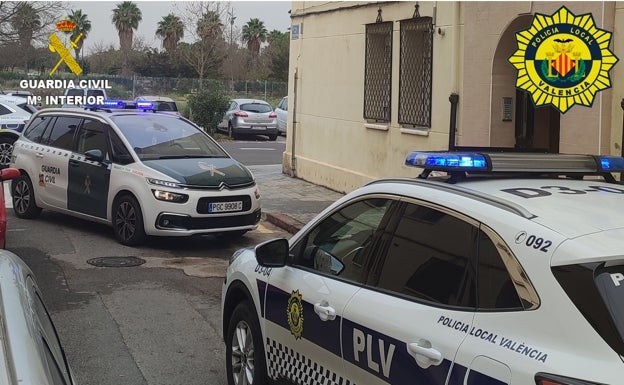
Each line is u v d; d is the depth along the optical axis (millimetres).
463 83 9688
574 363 2326
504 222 2801
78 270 8117
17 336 2096
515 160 3369
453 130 4559
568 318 2418
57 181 10352
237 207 9305
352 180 13141
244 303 4602
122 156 9461
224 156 10117
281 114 30328
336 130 13859
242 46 58844
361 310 3312
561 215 2762
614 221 2713
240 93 39500
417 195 3344
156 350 5699
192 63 36469
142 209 9047
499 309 2674
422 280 3119
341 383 3457
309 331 3727
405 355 2963
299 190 14039
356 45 12945
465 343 2701
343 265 3711
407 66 11250
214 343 5891
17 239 9641
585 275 2443
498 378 2502
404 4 11203
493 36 9250
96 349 5688
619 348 2297
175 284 7660
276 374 4125
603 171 3539
